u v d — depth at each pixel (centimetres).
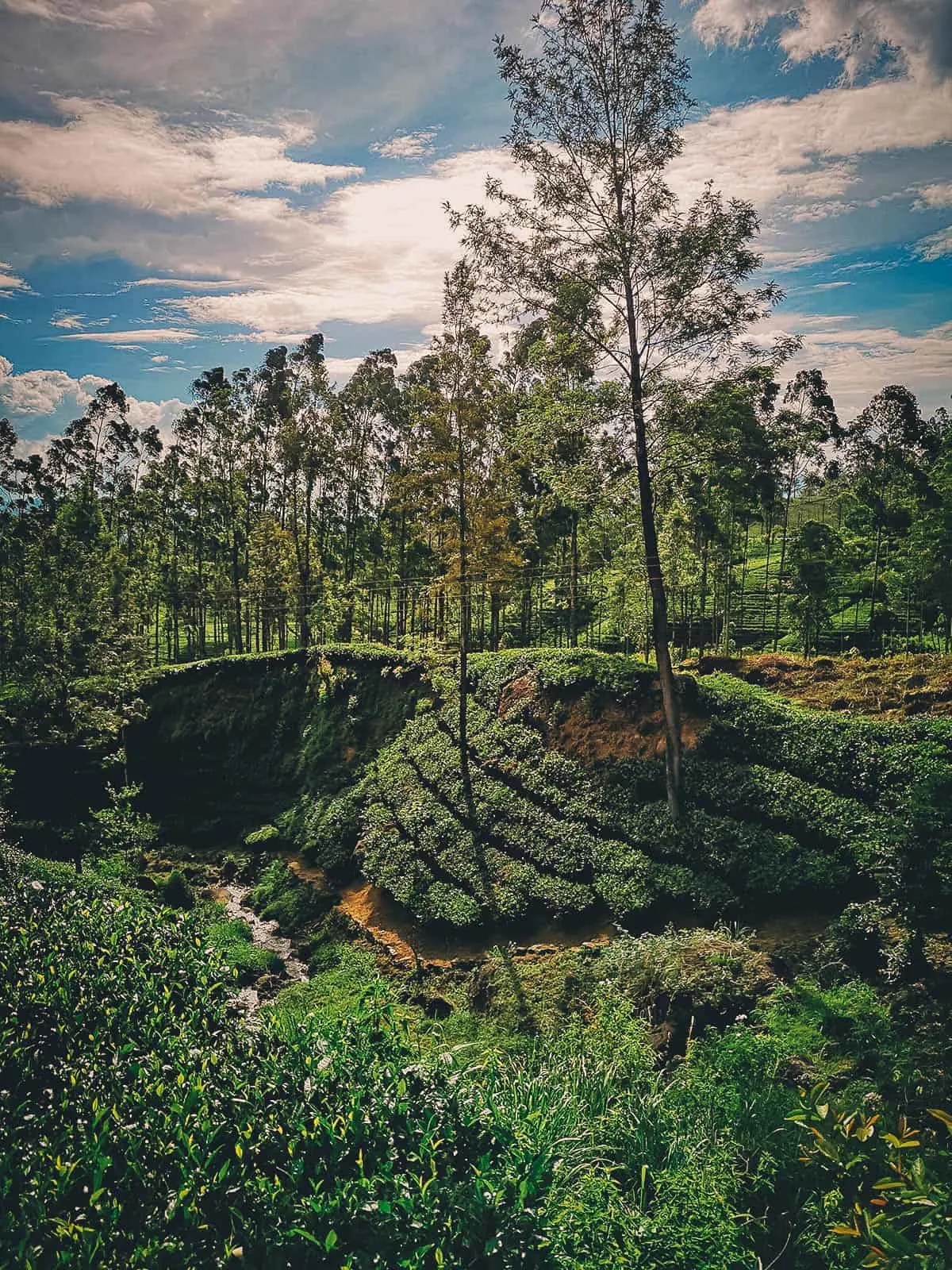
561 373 2589
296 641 7262
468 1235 860
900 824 1742
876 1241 731
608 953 2070
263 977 2533
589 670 3134
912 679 2848
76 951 1418
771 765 2511
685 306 2444
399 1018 1345
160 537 7344
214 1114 984
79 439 7038
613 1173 1116
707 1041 1606
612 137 2455
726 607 4709
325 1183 908
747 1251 950
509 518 3222
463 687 3022
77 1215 846
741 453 2566
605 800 2650
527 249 2553
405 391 5978
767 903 2105
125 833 3550
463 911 2527
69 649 3769
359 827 3291
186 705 4619
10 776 3819
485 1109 1032
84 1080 1070
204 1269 814
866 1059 1430
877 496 5797
